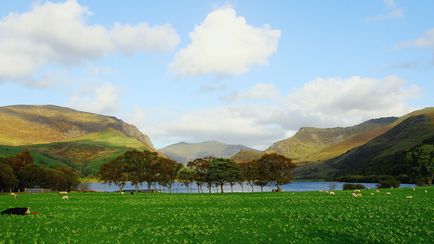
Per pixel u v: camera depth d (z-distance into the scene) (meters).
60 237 28.42
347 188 139.75
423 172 162.88
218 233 30.42
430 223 34.00
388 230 30.86
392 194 74.69
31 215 41.12
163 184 163.62
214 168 139.00
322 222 35.56
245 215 41.94
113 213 45.16
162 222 36.75
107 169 160.00
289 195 81.44
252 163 159.25
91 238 28.39
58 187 173.00
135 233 30.58
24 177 164.50
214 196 85.38
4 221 35.59
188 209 50.09
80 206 56.06
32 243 26.03
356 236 28.50
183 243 26.73
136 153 156.50
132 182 158.12
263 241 27.52
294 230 31.48
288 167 148.50
